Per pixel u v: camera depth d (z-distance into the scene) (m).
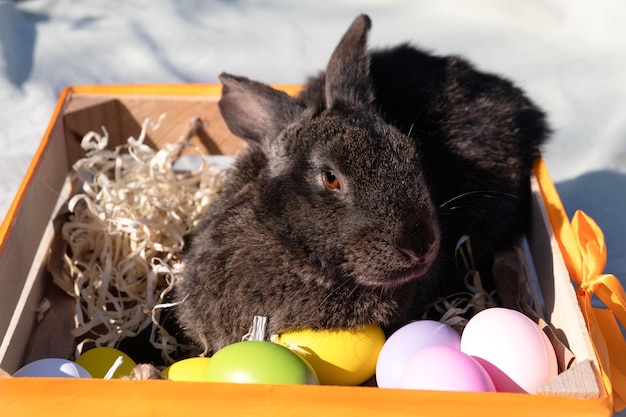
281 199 0.67
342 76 0.70
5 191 0.89
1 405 0.58
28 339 0.72
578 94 1.03
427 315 0.73
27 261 0.72
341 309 0.66
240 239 0.68
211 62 1.07
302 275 0.66
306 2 1.21
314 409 0.58
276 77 1.05
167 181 0.80
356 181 0.64
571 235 0.69
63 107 0.83
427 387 0.60
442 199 0.73
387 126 0.68
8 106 0.99
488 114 0.76
